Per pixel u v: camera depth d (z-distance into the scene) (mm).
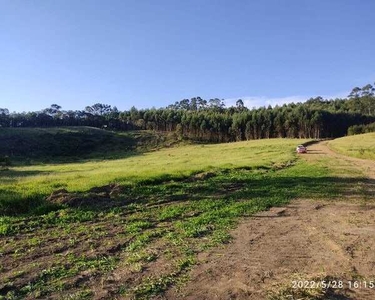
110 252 7531
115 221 10352
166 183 17672
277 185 17703
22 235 8930
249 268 6441
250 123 113500
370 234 8820
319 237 8578
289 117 110750
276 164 30516
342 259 6938
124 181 16969
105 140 110125
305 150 49781
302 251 7465
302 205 12828
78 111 160375
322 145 66125
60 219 10461
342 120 118312
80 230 9352
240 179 19906
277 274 6141
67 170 35281
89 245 8016
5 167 48000
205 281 5863
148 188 15625
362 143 58750
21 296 5449
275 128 112250
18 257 7273
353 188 16844
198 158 47688
